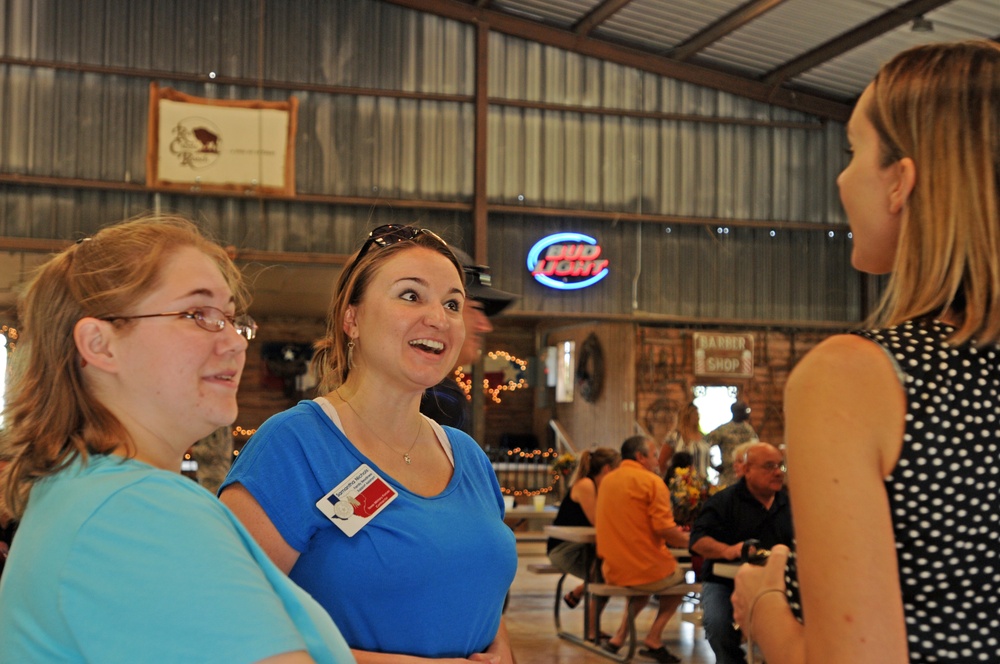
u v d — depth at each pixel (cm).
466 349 300
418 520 170
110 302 113
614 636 647
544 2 1088
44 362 114
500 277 1122
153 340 115
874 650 99
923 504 103
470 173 1108
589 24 1101
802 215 1208
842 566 101
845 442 104
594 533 618
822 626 102
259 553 105
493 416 1498
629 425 1173
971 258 105
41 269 119
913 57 114
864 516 102
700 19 1070
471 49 1115
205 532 96
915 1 953
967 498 103
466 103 1112
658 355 1184
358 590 164
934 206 108
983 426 104
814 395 107
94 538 94
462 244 1109
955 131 108
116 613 91
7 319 126
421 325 181
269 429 175
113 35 1024
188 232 124
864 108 118
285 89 1062
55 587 93
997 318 104
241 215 1046
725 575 454
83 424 112
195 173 1018
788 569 117
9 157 998
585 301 1152
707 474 907
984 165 106
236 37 1051
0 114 999
